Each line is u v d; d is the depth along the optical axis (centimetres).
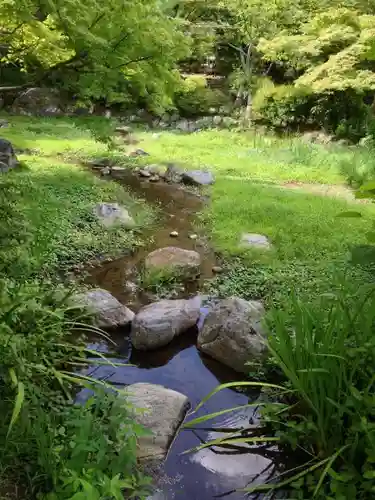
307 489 261
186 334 411
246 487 268
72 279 479
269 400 329
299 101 1280
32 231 354
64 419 262
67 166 823
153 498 256
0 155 745
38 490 225
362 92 1134
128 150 1013
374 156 917
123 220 620
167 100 399
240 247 553
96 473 227
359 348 256
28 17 360
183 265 502
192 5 1449
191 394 343
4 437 233
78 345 370
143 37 353
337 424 263
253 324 370
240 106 1459
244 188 760
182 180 821
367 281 444
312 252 533
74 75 371
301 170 906
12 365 246
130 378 356
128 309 426
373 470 241
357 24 1184
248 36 1395
